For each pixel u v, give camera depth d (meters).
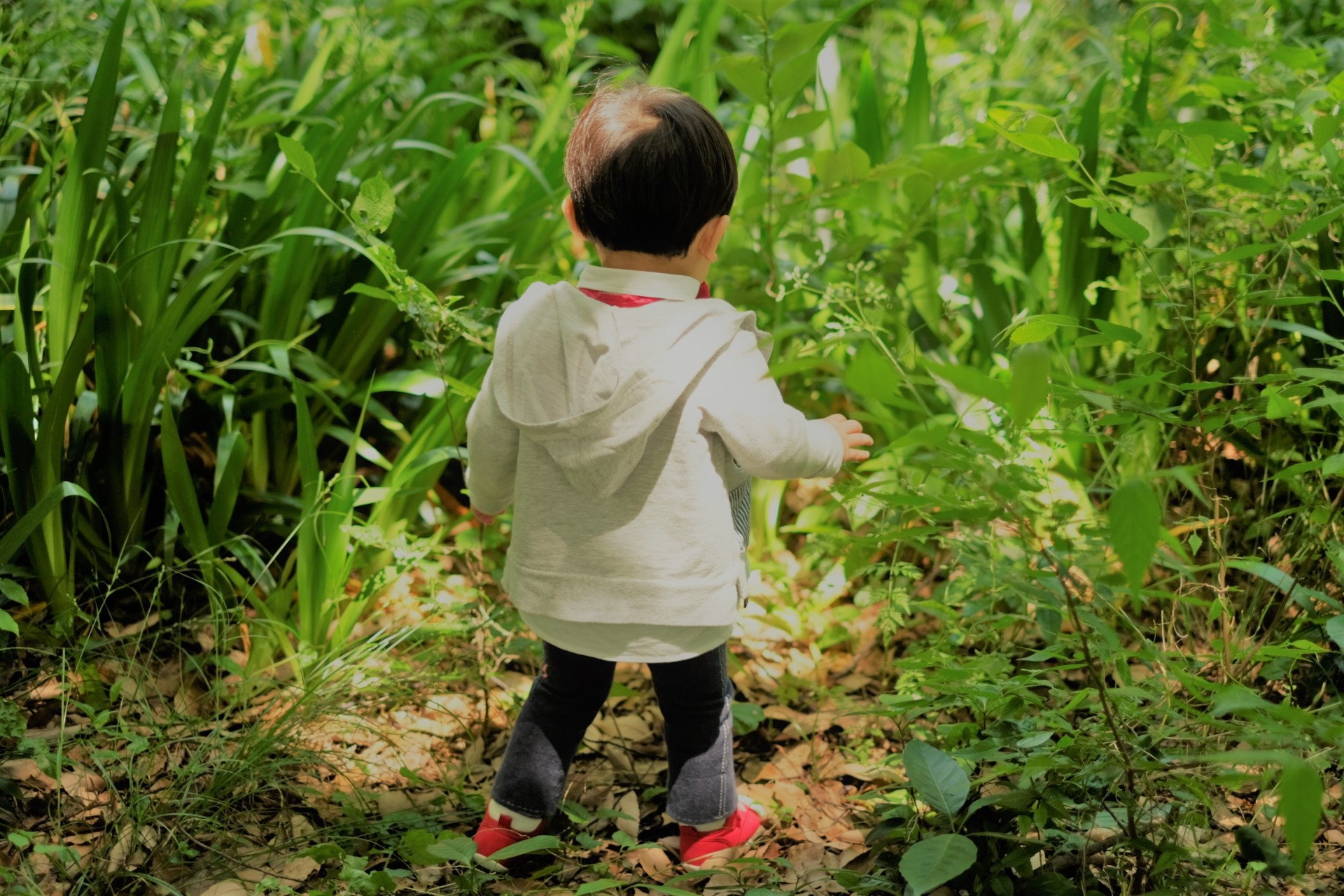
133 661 1.92
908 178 2.36
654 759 1.98
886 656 2.22
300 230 1.97
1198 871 1.48
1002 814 1.53
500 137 3.01
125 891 1.58
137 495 2.13
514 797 1.65
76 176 1.99
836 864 1.69
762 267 2.50
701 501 1.49
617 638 1.53
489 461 1.59
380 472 2.53
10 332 2.17
